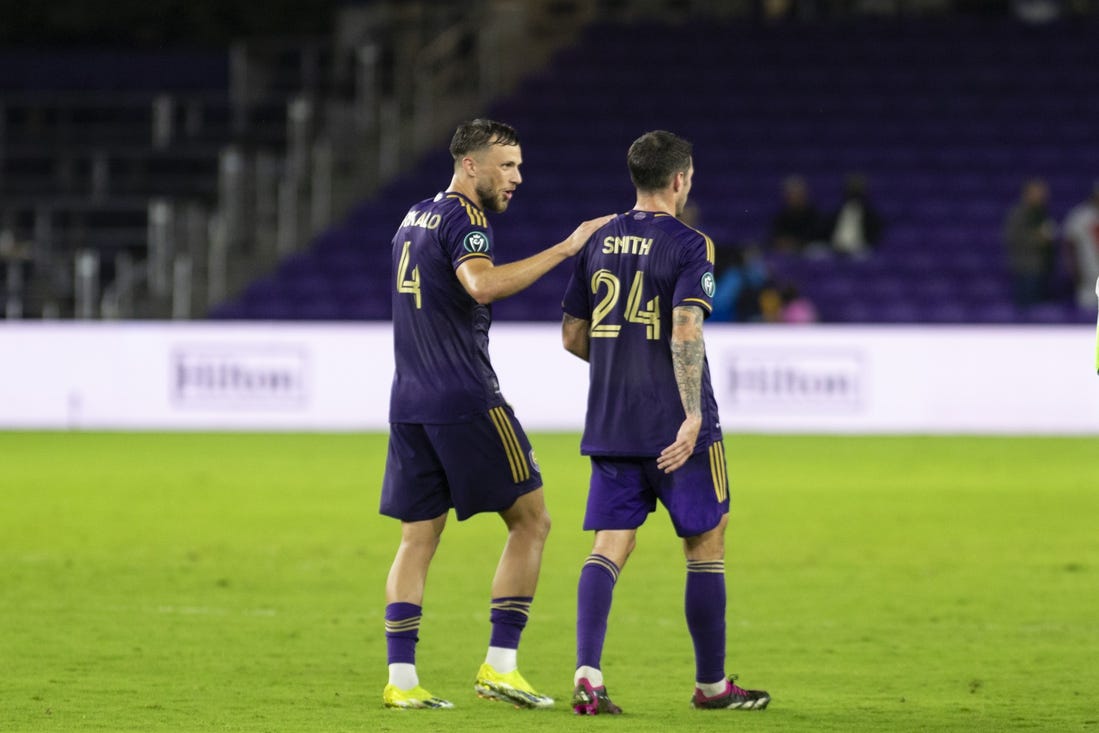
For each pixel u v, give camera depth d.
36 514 50.28
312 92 116.00
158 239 101.25
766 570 39.03
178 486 58.66
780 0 128.62
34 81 123.88
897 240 103.31
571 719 22.39
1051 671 26.66
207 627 30.81
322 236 105.44
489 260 23.55
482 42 119.94
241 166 110.19
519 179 24.38
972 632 30.58
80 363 86.38
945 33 122.50
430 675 26.53
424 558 24.19
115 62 123.88
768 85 117.88
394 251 24.67
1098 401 82.38
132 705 23.31
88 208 110.50
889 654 28.33
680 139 24.31
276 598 34.56
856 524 48.25
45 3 127.00
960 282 99.38
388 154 111.19
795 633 30.52
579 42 122.62
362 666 26.89
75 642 29.05
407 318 24.12
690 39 122.50
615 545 23.62
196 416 85.88
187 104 118.62
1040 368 82.38
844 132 113.12
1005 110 114.94
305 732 21.19
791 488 58.25
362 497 55.44
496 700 23.81
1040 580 37.41
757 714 22.89
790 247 99.06
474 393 23.88
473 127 24.11
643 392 23.61
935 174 109.56
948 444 76.81
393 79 120.75
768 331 83.06
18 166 117.56
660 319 23.67
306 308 99.44
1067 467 65.88
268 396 85.44
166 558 40.75
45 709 22.94
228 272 103.44
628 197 108.12
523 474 24.16
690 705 23.69
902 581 37.28
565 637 30.33
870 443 77.50
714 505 23.53
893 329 82.75
